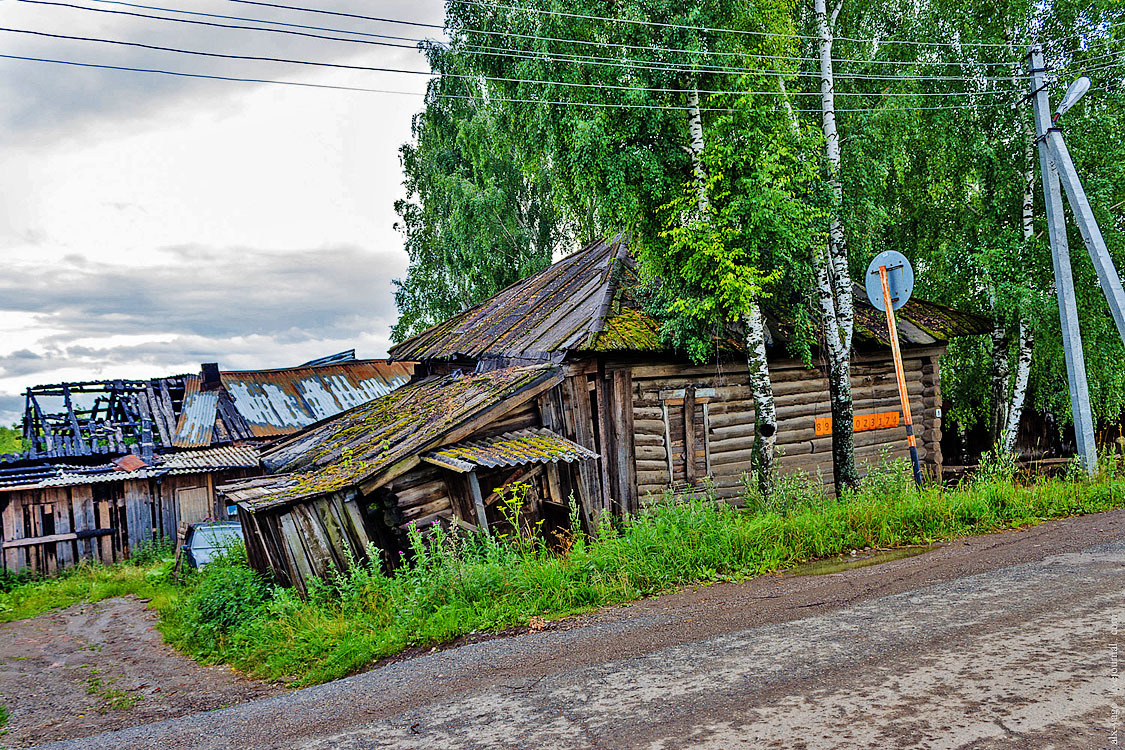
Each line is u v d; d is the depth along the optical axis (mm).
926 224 15312
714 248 9492
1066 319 10688
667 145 10453
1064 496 9109
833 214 11117
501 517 10328
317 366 25750
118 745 4680
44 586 15891
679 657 4477
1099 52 13617
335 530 9359
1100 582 5109
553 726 3547
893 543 7641
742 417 12148
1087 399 10523
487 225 21906
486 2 13023
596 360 11133
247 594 9547
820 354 12727
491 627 6297
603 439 11086
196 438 20828
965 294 15242
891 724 3014
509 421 10680
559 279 15234
